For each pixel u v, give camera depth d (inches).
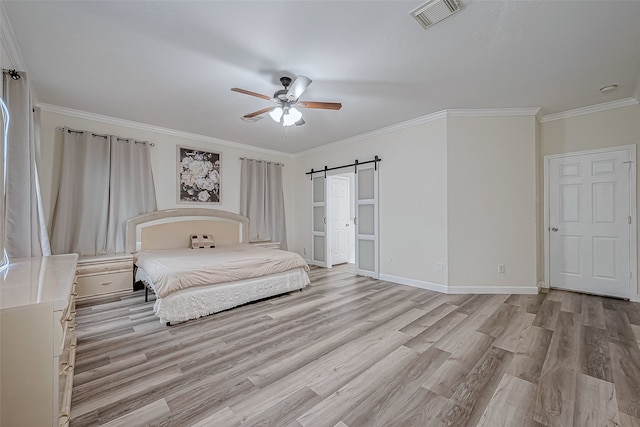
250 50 93.0
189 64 101.4
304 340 95.0
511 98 132.6
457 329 102.7
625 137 134.3
